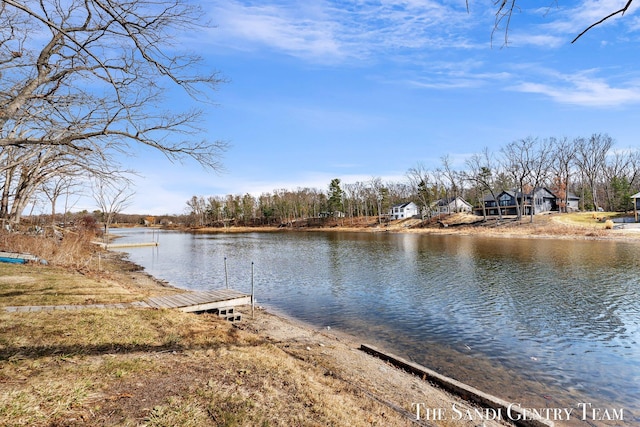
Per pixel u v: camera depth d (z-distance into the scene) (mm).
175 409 4305
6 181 21562
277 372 6234
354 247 41094
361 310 14367
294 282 20641
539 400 7316
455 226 65250
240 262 30219
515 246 36062
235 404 4676
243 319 12484
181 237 73562
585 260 25406
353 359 8953
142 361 5812
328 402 5371
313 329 12008
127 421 3918
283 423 4398
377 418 5363
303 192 130625
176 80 6820
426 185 86375
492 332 11547
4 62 6879
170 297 11883
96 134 6535
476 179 68125
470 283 19062
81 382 4738
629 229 42469
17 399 4062
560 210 73062
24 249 20453
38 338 6285
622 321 12391
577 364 9094
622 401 7273
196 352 6695
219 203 129875
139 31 6047
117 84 7152
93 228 47406
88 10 6367
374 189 103875
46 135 8094
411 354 9805
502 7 3023
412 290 17766
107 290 12242
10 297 9688
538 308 14102
